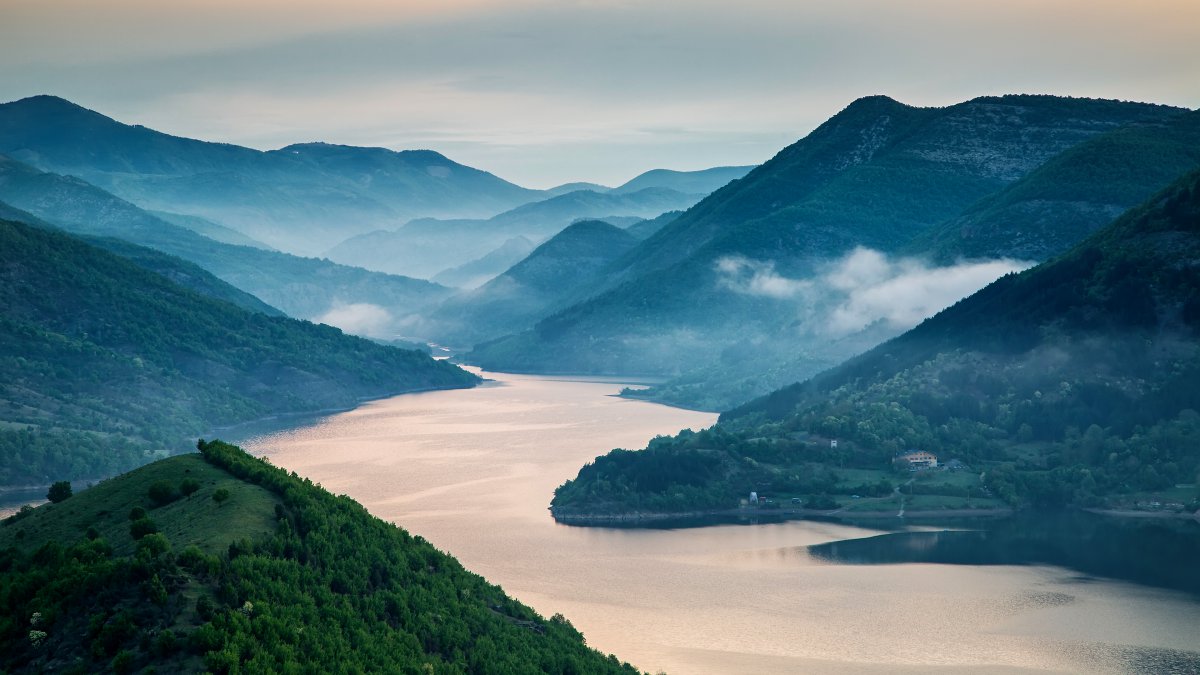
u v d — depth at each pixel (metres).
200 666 166.50
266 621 178.88
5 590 186.50
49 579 187.00
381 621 198.50
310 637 181.50
